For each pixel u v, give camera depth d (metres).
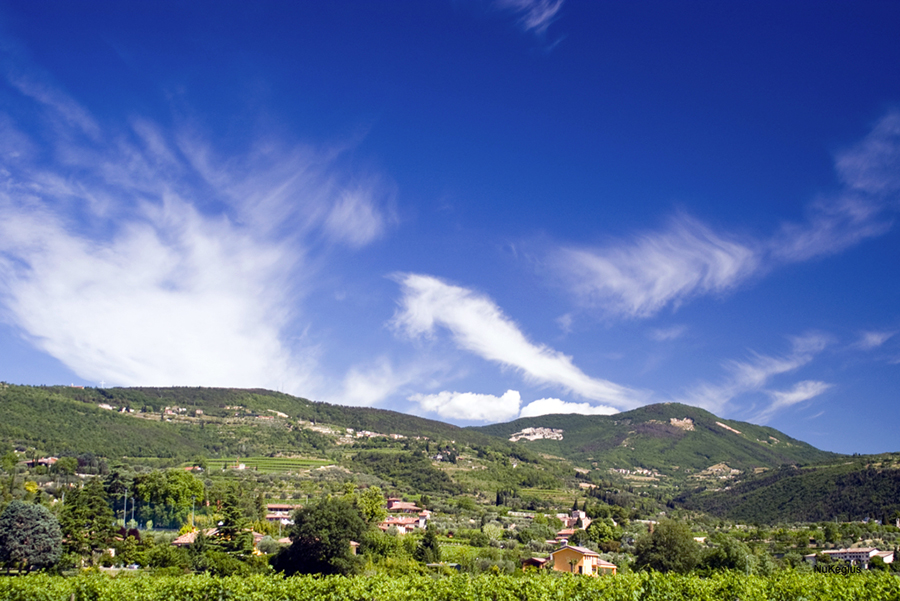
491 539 116.06
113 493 115.06
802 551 104.50
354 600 37.38
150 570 65.19
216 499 124.56
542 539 123.00
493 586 35.28
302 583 38.59
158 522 116.56
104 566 71.50
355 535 75.25
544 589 33.81
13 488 108.56
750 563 65.56
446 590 35.12
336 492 169.00
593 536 125.00
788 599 32.75
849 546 104.69
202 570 67.69
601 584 33.88
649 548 70.19
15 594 38.47
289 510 135.75
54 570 65.25
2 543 64.88
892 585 31.34
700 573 41.62
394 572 74.56
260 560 73.50
